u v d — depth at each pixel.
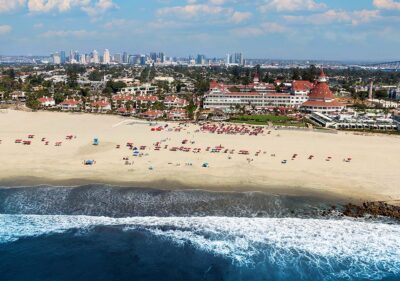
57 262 67.12
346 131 176.25
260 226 78.31
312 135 165.38
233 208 85.56
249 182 100.50
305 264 67.06
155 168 110.12
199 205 86.62
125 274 64.38
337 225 79.12
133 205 86.19
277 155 128.25
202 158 122.38
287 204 88.12
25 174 103.56
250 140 151.75
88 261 67.31
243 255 69.25
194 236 74.62
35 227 77.19
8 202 86.69
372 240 73.94
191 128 177.75
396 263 67.56
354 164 119.12
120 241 72.94
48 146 136.00
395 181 103.44
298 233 75.94
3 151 127.44
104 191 93.00
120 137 153.62
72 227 77.31
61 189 93.88
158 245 71.81
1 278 62.88
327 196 92.94
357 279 63.84
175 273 64.62
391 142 153.12
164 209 84.62
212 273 64.69
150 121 197.00
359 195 93.75
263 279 63.41
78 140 146.62
